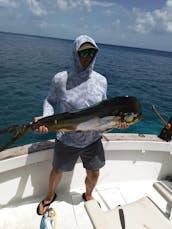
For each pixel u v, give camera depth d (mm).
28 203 2697
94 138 2279
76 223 2500
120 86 17641
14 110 9164
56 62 25109
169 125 3018
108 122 1938
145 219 1979
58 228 2428
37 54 31297
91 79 2113
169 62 55438
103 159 2461
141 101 13820
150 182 3213
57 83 2107
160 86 19516
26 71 17688
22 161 2449
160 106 13172
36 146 2607
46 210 2514
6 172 2490
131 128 8516
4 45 39375
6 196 2594
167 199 2045
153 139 3039
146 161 3129
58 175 2486
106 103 1930
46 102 2248
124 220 1909
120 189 3037
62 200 2775
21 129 1967
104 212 1974
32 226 2428
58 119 1977
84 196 2795
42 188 2777
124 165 3084
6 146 1997
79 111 1980
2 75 15234
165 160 3176
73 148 2260
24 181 2635
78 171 2895
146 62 45062
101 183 3086
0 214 2521
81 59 1985
